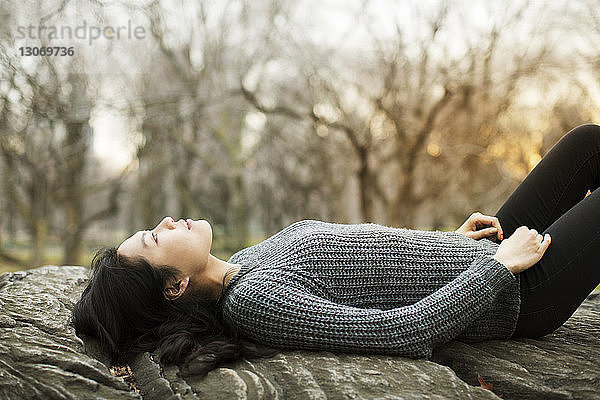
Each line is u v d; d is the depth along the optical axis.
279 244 1.75
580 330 1.89
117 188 8.59
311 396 1.32
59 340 1.48
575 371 1.56
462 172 7.87
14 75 5.90
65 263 8.37
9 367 1.36
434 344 1.53
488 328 1.69
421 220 8.63
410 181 7.22
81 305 1.62
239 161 8.77
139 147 8.02
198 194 9.95
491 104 6.85
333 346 1.50
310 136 8.35
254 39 7.48
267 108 7.93
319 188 9.03
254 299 1.53
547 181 2.02
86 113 6.73
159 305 1.64
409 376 1.40
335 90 7.33
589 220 1.68
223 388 1.35
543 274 1.68
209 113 8.45
